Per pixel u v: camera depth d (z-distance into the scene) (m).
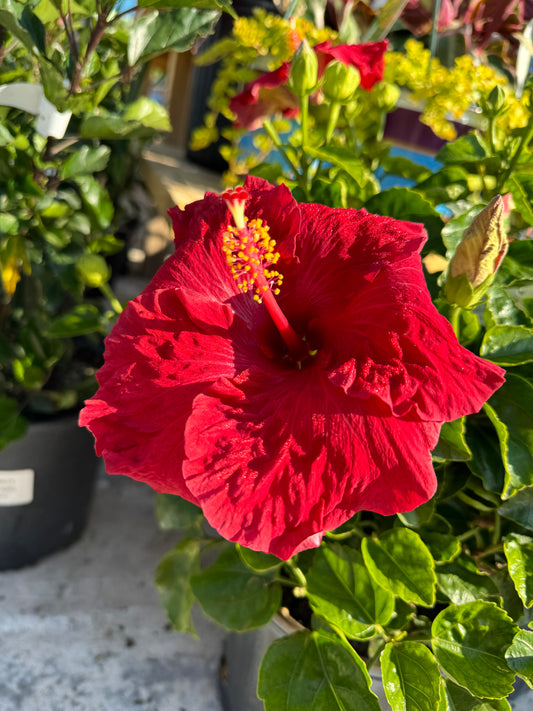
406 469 0.21
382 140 0.45
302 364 0.26
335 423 0.22
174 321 0.25
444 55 0.47
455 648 0.27
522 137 0.34
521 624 0.30
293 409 0.23
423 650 0.26
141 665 0.42
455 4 0.45
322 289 0.27
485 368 0.22
